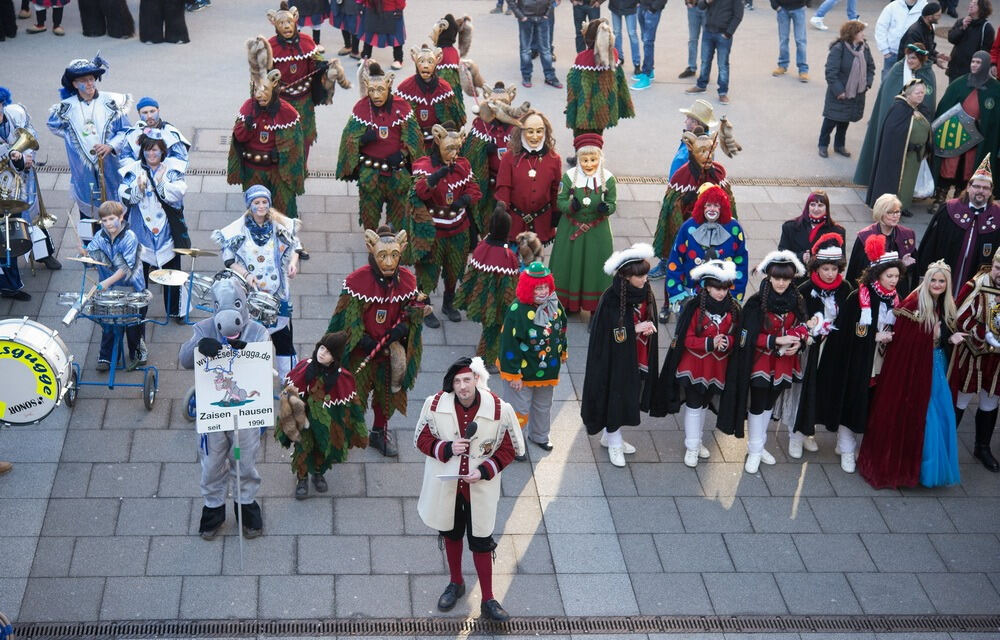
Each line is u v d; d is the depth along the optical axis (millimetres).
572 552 8086
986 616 7832
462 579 7578
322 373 7809
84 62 10648
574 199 10367
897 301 8797
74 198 11070
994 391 9117
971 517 8812
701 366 8703
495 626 7379
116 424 8930
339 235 11914
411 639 7242
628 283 8570
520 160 10547
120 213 8922
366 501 8391
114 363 9102
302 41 11867
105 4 16344
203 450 7617
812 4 20328
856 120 14211
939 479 8984
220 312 7336
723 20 15414
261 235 8984
